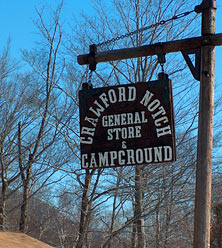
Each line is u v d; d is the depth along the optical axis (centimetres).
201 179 696
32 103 2050
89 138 748
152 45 786
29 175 1967
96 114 754
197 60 753
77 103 1853
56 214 1866
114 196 1719
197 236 676
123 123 737
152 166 1675
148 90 736
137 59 1933
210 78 733
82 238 1705
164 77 736
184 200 1644
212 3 757
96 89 764
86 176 1720
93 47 829
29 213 2209
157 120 723
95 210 1753
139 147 722
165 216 1852
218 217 1666
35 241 462
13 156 2194
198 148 711
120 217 1995
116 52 811
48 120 1886
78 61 833
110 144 736
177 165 1670
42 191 1912
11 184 2172
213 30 751
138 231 1741
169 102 723
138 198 1666
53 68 1941
